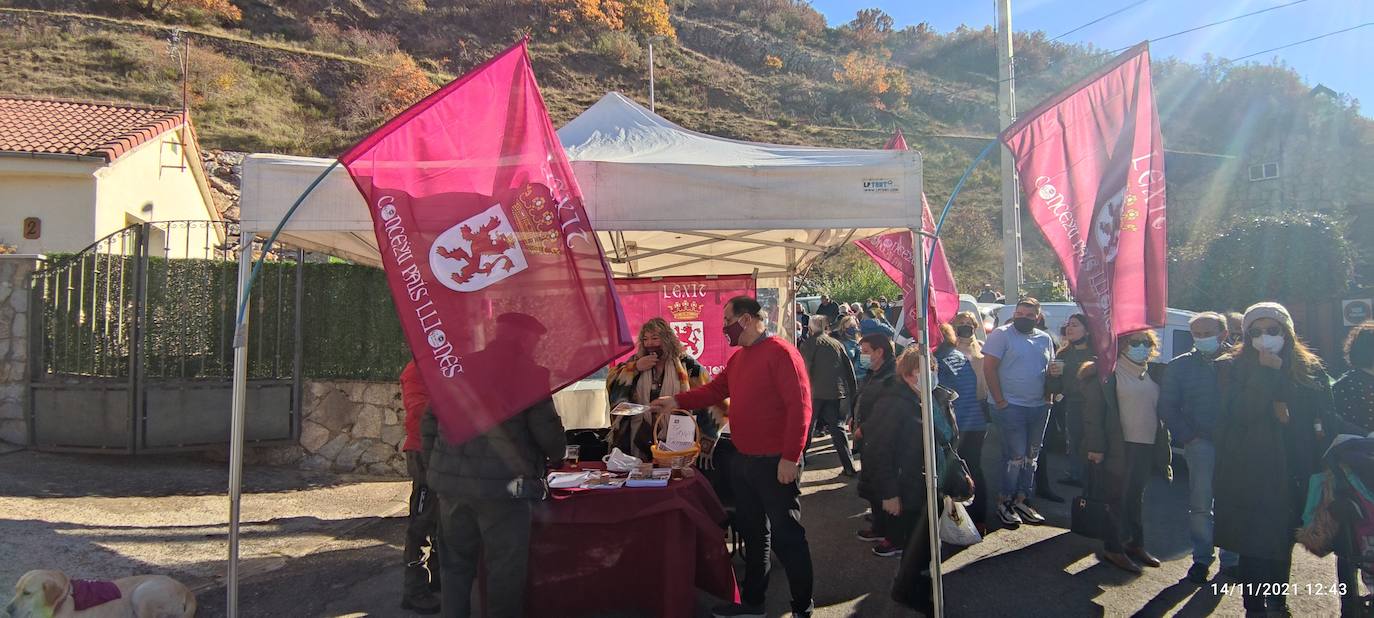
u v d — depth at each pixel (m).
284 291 7.98
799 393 3.94
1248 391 4.08
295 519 6.26
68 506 6.05
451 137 3.29
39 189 13.30
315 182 3.46
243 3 45.31
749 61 66.06
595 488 4.02
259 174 3.71
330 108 35.97
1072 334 5.70
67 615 3.54
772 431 4.03
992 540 5.66
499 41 53.38
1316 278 13.12
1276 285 13.47
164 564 5.05
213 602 4.50
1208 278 14.51
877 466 4.30
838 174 3.89
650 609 4.11
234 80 34.22
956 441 4.45
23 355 7.53
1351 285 13.28
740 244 7.17
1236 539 4.07
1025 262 33.06
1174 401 4.76
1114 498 5.03
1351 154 30.31
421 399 4.38
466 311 3.16
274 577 4.95
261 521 6.17
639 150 4.57
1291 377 4.03
